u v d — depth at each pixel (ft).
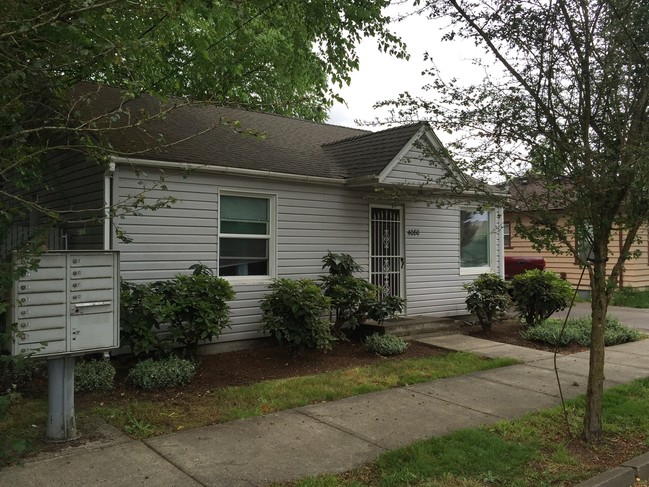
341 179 31.73
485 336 33.30
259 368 24.49
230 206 28.58
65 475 12.70
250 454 14.21
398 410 18.38
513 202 16.21
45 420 16.51
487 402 19.47
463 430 15.98
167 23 18.78
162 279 25.70
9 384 19.93
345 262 29.96
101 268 14.88
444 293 38.29
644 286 61.62
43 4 10.63
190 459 13.80
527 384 22.15
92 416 17.06
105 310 14.92
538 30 15.92
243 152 30.58
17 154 11.02
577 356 27.89
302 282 26.71
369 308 28.71
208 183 27.25
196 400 19.19
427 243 37.35
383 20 26.78
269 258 29.89
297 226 30.81
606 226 15.66
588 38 15.24
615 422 17.49
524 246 65.72
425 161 32.86
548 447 15.35
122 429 15.97
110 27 16.61
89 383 19.71
